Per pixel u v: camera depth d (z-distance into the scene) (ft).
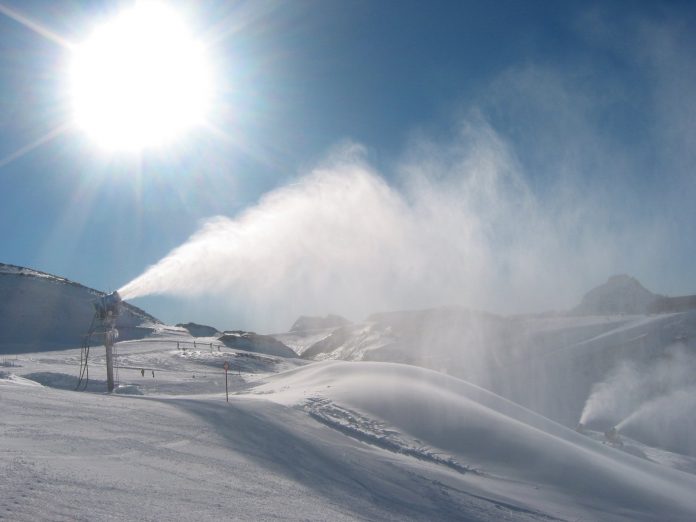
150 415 45.83
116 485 26.63
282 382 92.27
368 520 32.19
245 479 33.73
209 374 134.62
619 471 59.88
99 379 108.58
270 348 247.29
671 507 52.44
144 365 148.36
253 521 25.88
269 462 39.55
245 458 38.75
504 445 59.11
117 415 43.98
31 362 134.72
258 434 46.78
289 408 61.52
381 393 69.36
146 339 215.92
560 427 78.69
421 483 45.50
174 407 50.67
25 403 43.45
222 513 25.99
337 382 78.79
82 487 25.16
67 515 21.21
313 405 64.03
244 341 245.45
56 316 218.18
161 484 28.68
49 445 32.14
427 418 63.52
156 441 38.17
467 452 57.21
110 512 22.59
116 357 150.30
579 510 47.67
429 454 55.01
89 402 48.14
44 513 20.93
